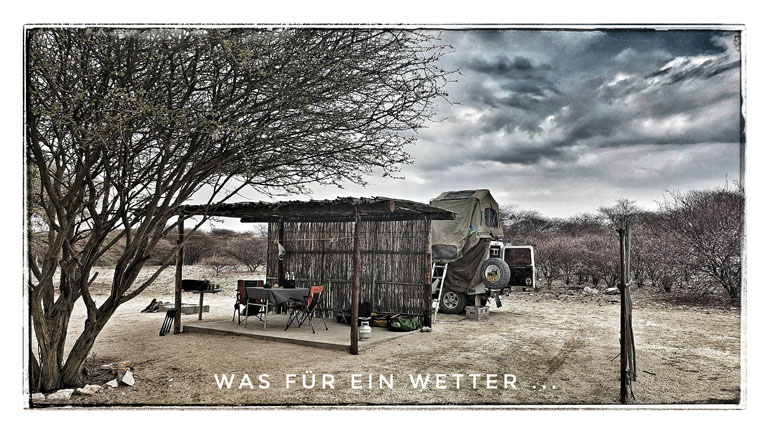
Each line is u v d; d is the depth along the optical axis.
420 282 9.22
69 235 5.33
